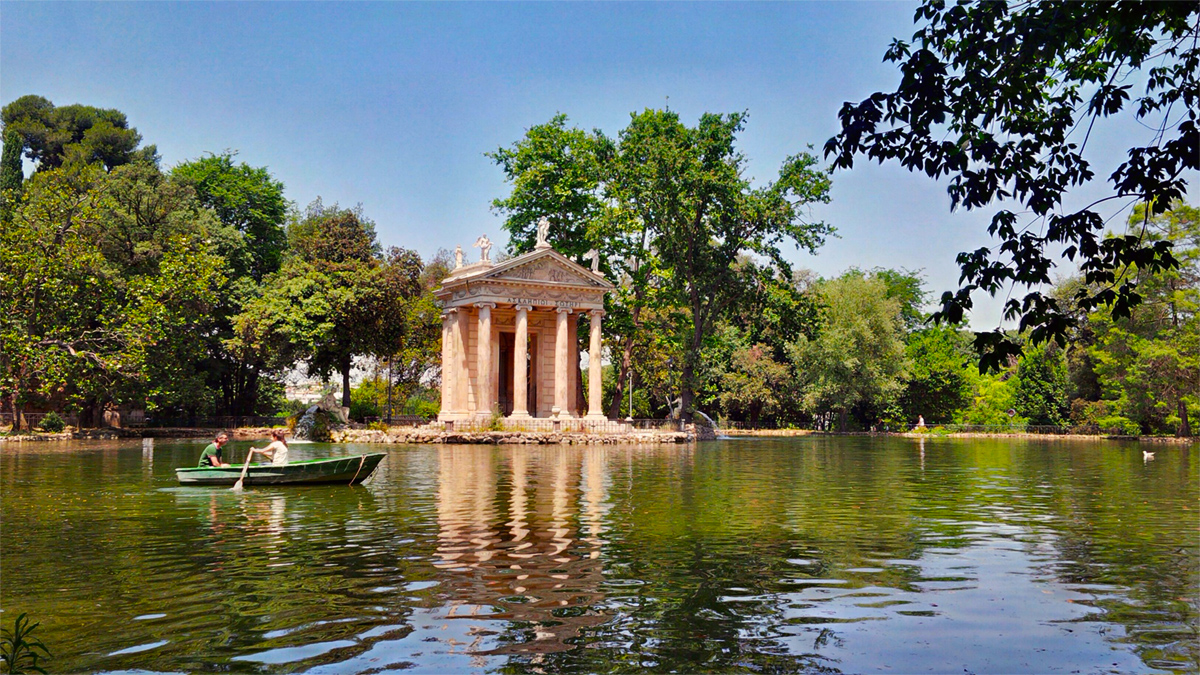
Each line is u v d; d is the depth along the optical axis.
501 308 70.69
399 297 76.81
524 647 9.65
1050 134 11.85
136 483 27.64
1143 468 38.69
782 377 100.94
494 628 10.36
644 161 69.56
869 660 9.30
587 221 74.44
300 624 10.52
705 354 76.81
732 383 100.00
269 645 9.67
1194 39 11.03
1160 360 77.19
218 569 13.73
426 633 10.15
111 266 67.44
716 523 19.02
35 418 67.75
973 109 11.11
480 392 65.75
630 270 75.44
